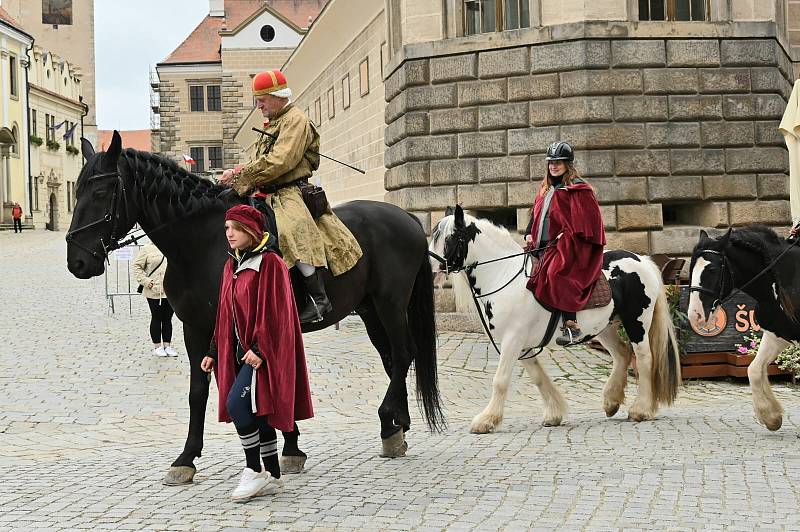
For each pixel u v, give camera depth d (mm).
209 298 7344
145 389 12523
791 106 12500
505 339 9555
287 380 6594
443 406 11547
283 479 7445
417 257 8578
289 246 7355
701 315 9000
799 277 8906
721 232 16625
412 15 18047
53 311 21969
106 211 7266
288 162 7434
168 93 77062
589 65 16406
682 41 16578
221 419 6723
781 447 8547
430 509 6457
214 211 7473
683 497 6695
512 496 6789
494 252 9664
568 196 9461
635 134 16469
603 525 6020
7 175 65750
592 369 14070
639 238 16531
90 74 93250
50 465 8289
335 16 26781
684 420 10195
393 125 18734
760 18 16891
